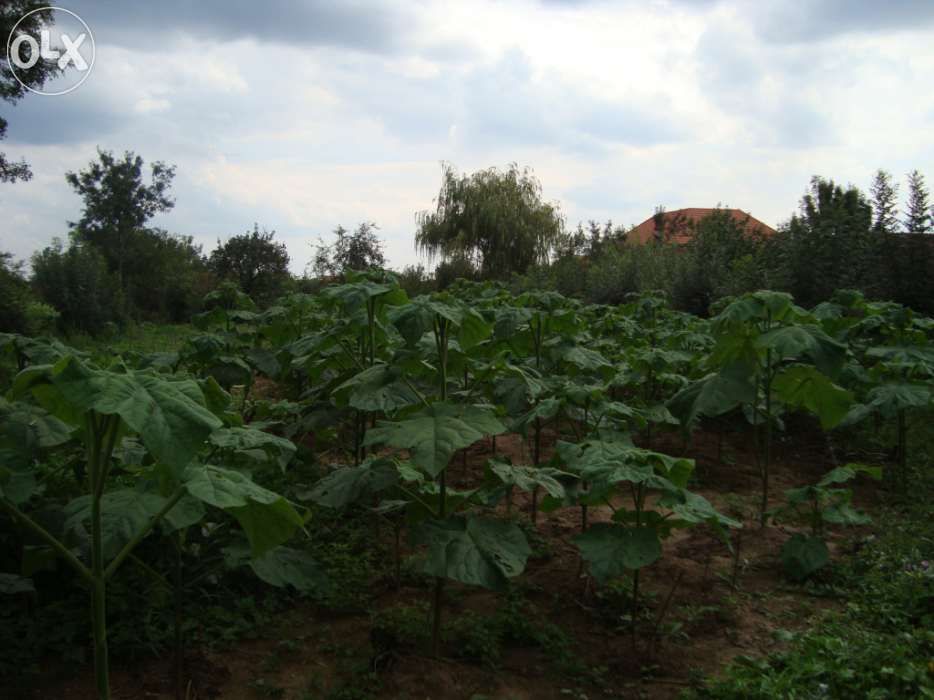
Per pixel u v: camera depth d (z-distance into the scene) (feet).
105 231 108.58
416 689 10.60
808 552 14.64
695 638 12.44
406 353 12.44
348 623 12.64
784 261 43.06
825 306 25.32
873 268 38.58
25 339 14.51
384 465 11.78
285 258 93.66
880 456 23.16
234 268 91.30
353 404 11.19
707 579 14.70
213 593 12.81
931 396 19.81
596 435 15.55
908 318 22.90
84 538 10.02
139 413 6.50
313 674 11.06
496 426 10.21
